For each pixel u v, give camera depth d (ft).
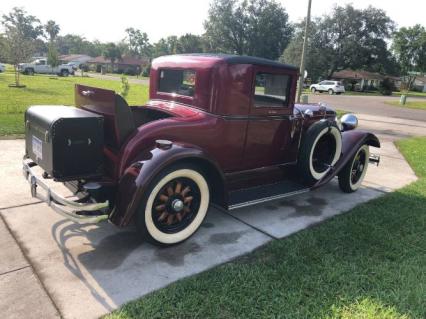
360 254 11.37
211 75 12.07
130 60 251.80
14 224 12.14
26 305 8.34
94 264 10.18
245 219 13.83
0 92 53.98
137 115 14.42
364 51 167.12
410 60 234.79
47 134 9.78
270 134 13.97
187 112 12.75
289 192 14.24
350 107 74.43
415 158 26.21
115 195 10.69
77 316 8.11
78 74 158.30
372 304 9.00
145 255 10.82
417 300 9.21
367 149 17.90
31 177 11.40
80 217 10.12
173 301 8.71
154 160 10.34
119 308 8.40
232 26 195.11
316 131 14.85
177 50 245.45
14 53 65.87
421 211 15.33
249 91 12.74
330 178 15.44
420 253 11.74
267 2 195.72
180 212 11.43
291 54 170.30
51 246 10.97
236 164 13.43
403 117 60.29
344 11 166.91
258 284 9.52
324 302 8.98
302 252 11.29
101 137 10.37
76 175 10.18
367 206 15.70
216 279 9.66
